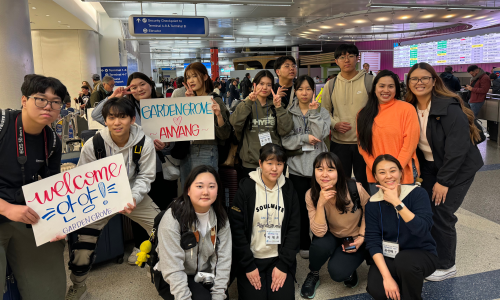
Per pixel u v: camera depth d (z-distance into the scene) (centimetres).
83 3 1180
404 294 183
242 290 195
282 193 206
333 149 287
